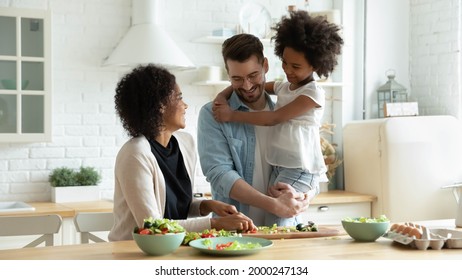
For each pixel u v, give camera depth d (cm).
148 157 259
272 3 611
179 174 287
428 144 567
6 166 520
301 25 298
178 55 522
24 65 498
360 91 628
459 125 582
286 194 296
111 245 239
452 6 604
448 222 307
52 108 532
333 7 633
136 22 535
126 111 269
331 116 634
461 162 578
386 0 637
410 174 560
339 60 621
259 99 321
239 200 296
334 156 604
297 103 305
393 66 640
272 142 314
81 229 313
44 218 306
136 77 269
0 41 491
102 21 545
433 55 624
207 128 311
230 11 591
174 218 275
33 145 527
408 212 559
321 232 264
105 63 526
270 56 596
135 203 250
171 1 571
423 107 634
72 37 538
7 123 493
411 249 231
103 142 549
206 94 584
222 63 591
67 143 538
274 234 256
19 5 520
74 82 539
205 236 241
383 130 559
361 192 588
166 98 271
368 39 628
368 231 245
